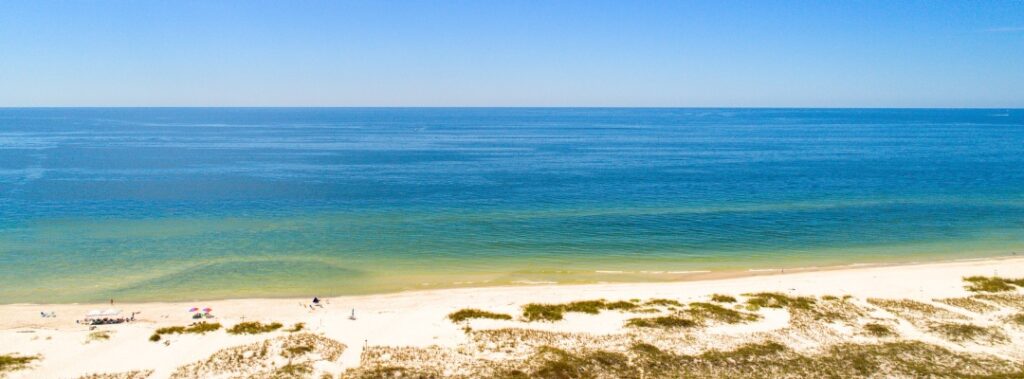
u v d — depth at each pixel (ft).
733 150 550.36
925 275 166.71
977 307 139.33
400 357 113.39
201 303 147.23
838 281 161.89
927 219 246.27
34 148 548.31
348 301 149.28
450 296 152.56
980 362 110.32
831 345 118.52
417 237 215.31
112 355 113.60
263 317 136.46
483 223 236.22
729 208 266.36
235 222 234.99
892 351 115.03
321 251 196.85
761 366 109.60
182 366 109.40
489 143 644.27
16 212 247.91
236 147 577.02
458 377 105.09
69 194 292.40
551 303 142.92
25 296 151.64
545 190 315.37
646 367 109.29
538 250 200.54
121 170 386.32
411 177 362.53
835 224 237.66
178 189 310.45
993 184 333.21
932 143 621.31
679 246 206.59
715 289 155.84
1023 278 161.89
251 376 106.01
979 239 216.33
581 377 105.70
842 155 496.23
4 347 115.75
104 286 160.35
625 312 137.08
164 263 181.47
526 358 112.88
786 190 315.37
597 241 212.02
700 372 107.55
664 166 421.59
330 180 348.18
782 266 184.55
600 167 416.46
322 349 116.47
